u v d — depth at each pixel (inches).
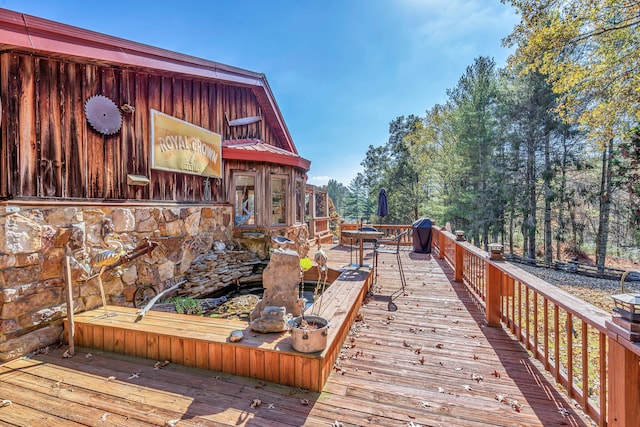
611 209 556.7
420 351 119.6
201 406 84.7
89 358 113.8
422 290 206.2
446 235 276.5
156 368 106.3
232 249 259.1
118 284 159.5
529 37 318.3
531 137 589.0
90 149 146.8
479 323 149.3
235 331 104.7
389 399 88.8
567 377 93.2
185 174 215.9
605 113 327.3
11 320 111.0
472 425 77.7
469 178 674.2
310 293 232.5
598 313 74.7
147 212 177.8
